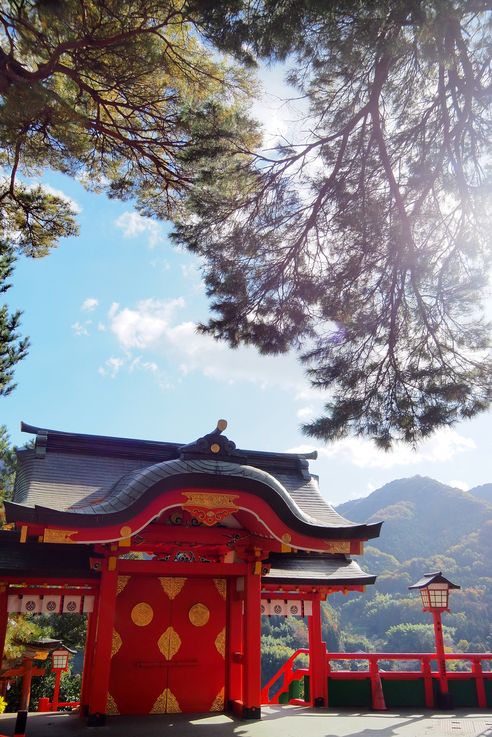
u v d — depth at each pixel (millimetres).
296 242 9820
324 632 68562
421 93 9227
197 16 7613
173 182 11289
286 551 11617
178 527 11773
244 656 11328
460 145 8555
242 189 9539
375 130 8680
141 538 11547
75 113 8188
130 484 10508
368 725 10656
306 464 15875
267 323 10281
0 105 7445
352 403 9742
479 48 8055
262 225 9688
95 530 9961
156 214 12453
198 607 12461
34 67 8773
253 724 10539
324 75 8680
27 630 15734
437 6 6637
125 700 11422
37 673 10266
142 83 9758
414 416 9703
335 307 9750
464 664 38156
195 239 10070
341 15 7094
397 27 7320
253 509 10969
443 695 12930
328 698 13031
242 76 10305
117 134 10125
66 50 7922
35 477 12406
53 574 11016
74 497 12055
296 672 14562
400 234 8945
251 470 11156
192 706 11766
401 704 13148
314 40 7645
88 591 11516
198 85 10281
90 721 10102
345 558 14008
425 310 9664
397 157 9297
